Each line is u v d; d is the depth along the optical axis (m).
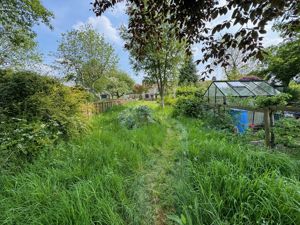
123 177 2.70
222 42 2.28
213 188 2.19
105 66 19.53
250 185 2.06
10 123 3.96
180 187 2.31
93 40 18.59
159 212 2.17
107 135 4.86
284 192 1.86
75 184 2.34
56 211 1.86
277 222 1.71
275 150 3.24
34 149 3.46
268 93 9.43
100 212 1.86
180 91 18.73
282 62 10.42
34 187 2.26
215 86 10.09
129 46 2.95
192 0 2.13
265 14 1.84
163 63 14.17
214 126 5.97
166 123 7.94
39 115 4.62
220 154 3.15
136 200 2.26
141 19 2.59
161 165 3.42
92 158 3.20
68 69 18.67
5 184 2.44
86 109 7.79
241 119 6.07
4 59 10.00
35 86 5.18
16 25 8.03
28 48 9.69
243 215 1.76
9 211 1.90
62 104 5.43
